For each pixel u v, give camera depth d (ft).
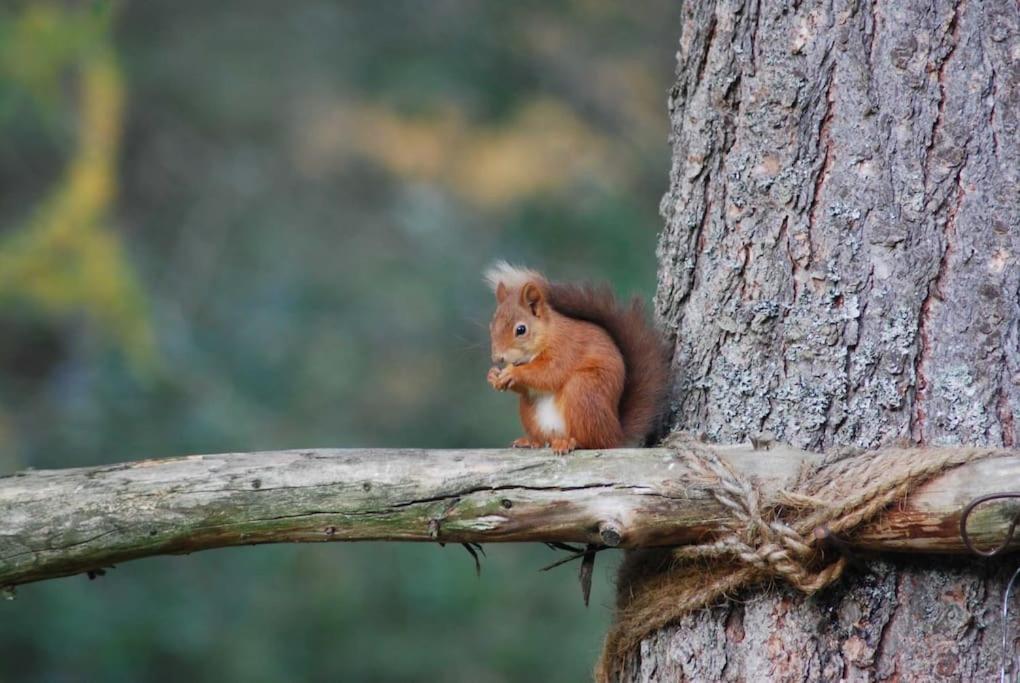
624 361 17.83
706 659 15.90
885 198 15.75
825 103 16.07
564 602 42.45
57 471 16.11
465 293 50.42
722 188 16.80
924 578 15.14
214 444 44.68
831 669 15.26
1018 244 15.39
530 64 54.39
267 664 40.40
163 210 55.16
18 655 39.45
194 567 42.80
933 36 15.67
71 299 45.62
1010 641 14.93
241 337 50.03
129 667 39.86
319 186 56.24
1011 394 15.31
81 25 46.73
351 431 47.37
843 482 14.88
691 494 15.15
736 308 16.48
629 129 54.44
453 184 55.11
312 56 56.59
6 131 51.44
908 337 15.56
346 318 50.85
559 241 49.60
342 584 42.78
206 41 56.95
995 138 15.51
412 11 55.06
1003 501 14.30
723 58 16.74
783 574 14.93
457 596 42.39
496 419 47.29
